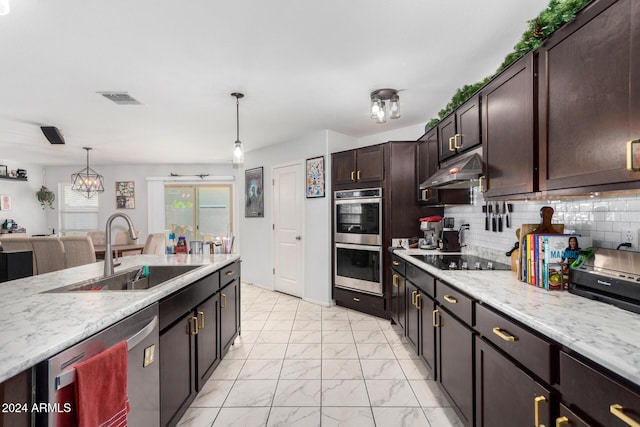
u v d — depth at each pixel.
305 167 4.29
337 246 3.92
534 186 1.42
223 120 3.59
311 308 3.94
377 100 2.83
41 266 3.49
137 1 1.58
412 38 1.97
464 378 1.57
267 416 1.86
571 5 1.16
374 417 1.84
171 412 1.60
